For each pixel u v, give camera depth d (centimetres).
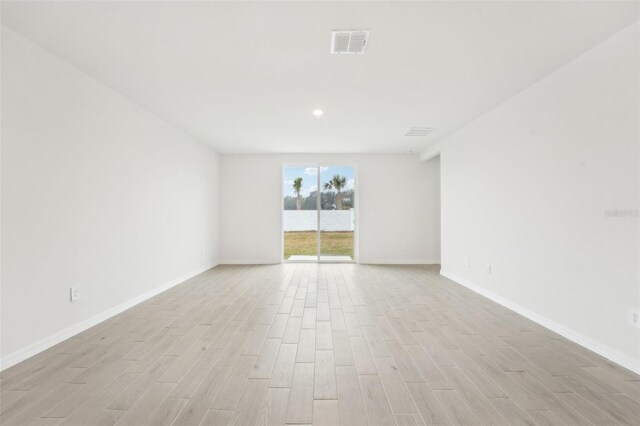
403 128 505
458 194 514
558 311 298
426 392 200
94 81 325
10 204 238
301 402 189
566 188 289
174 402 189
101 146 336
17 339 242
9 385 207
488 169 422
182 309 376
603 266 252
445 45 260
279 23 230
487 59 282
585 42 254
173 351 260
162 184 462
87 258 314
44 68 266
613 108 244
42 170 265
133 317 346
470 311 367
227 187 709
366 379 216
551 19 224
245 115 442
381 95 368
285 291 463
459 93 360
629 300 232
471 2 207
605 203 250
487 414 178
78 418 173
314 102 391
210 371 226
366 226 709
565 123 290
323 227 723
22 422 170
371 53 273
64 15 221
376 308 380
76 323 299
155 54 276
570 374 222
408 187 710
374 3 208
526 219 345
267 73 312
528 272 341
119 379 215
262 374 222
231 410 181
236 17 223
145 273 419
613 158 244
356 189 711
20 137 246
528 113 341
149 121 427
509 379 216
